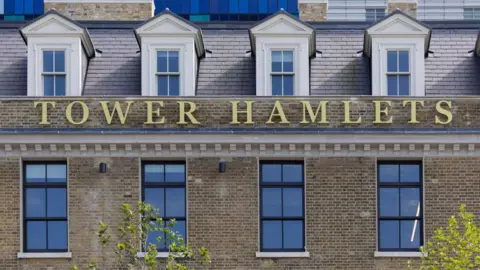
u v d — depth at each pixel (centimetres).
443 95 4534
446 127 4438
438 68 4688
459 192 4441
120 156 4447
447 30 4856
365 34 4612
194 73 4597
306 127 4444
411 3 5353
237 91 4631
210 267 4425
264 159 4466
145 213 4244
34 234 4453
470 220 4250
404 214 4459
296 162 4475
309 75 4638
